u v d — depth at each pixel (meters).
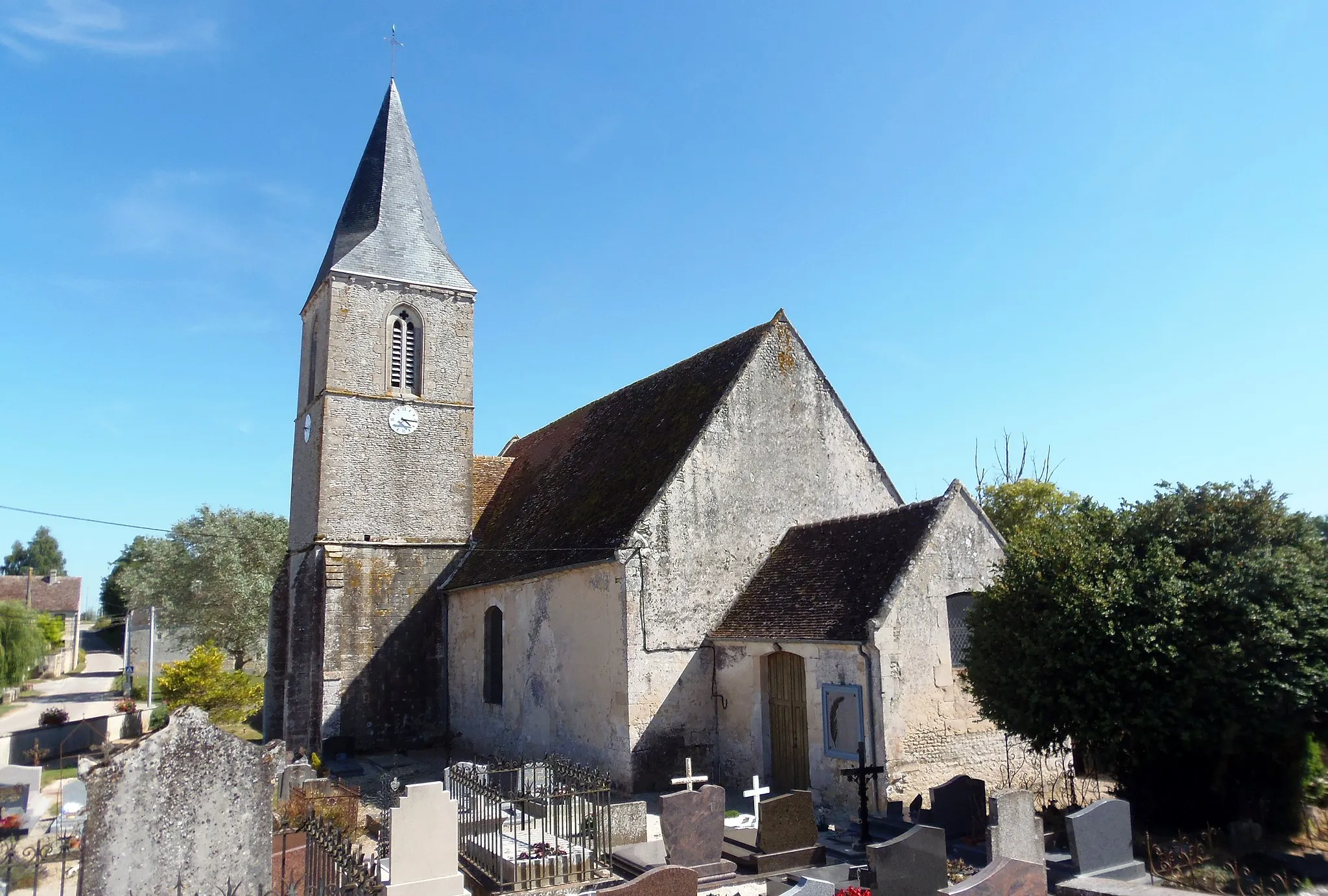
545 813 13.55
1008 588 13.98
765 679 17.61
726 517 19.52
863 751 14.03
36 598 76.81
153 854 7.90
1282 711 11.88
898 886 10.45
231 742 8.48
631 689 17.64
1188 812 13.55
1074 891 10.39
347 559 25.92
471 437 28.50
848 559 17.64
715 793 12.77
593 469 24.11
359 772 22.47
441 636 26.86
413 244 28.83
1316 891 10.92
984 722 16.28
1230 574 12.23
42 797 20.42
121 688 52.72
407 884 11.12
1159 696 12.07
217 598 49.69
